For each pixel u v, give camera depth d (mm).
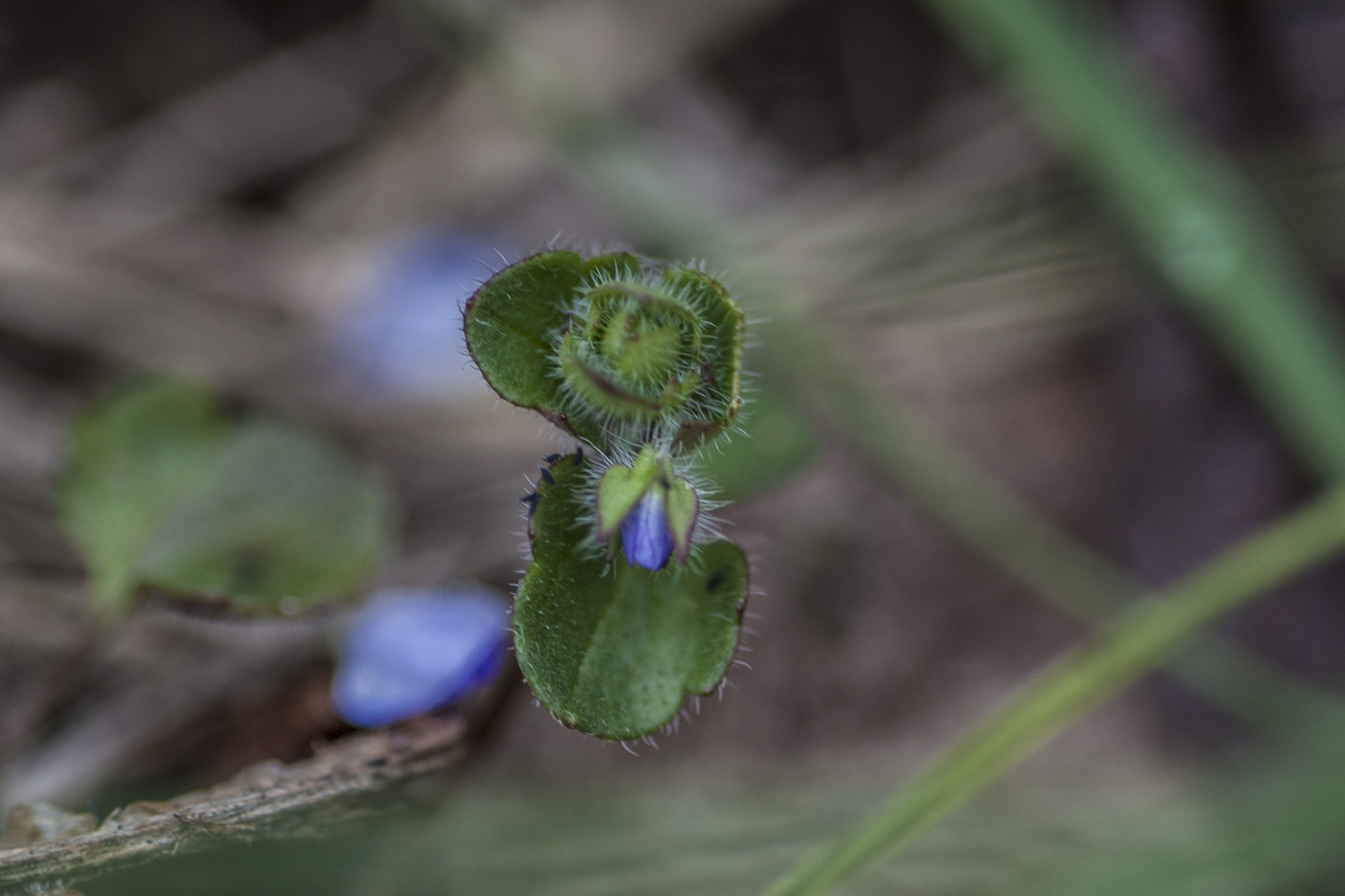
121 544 207
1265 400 250
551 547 172
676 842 196
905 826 195
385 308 330
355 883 183
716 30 378
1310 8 291
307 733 196
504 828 196
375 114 377
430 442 306
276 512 208
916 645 282
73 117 354
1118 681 210
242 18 375
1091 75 262
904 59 384
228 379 315
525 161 367
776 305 299
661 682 172
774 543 286
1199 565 280
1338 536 214
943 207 330
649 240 307
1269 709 252
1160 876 192
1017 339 322
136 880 178
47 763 203
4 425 273
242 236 353
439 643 192
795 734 271
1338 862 196
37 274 315
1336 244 279
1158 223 260
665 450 170
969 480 288
